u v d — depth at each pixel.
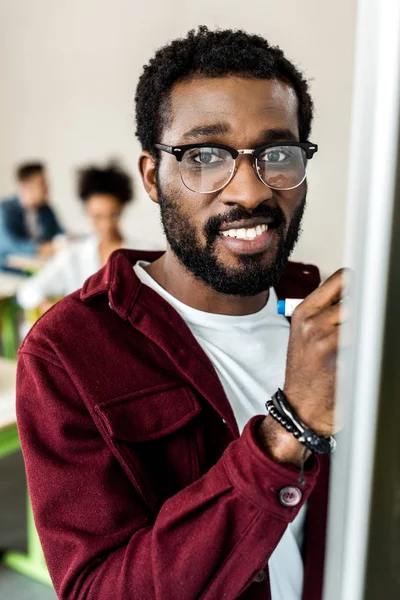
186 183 0.70
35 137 4.42
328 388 0.54
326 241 3.02
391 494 0.33
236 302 0.80
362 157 0.31
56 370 0.72
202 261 0.72
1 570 2.15
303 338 0.54
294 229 0.74
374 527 0.33
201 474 0.74
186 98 0.70
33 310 2.64
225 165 0.69
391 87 0.29
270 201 0.70
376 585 0.34
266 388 0.81
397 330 0.31
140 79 0.79
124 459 0.69
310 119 0.80
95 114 4.10
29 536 2.14
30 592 2.04
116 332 0.76
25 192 4.10
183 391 0.75
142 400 0.72
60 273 2.72
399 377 0.32
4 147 4.62
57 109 4.27
